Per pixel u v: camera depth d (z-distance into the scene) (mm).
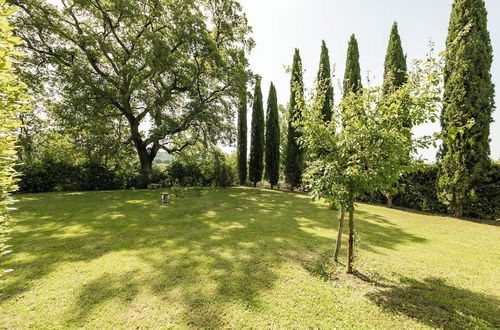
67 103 12555
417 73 3398
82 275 3545
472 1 7844
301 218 7676
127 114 15008
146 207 8977
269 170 18062
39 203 9297
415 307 2889
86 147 13469
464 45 7828
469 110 7812
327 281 3516
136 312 2711
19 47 12141
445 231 6379
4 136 2174
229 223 6859
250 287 3291
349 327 2510
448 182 8312
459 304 2965
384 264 4145
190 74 14766
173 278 3502
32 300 2889
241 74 15523
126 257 4238
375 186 3467
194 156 18531
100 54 13984
